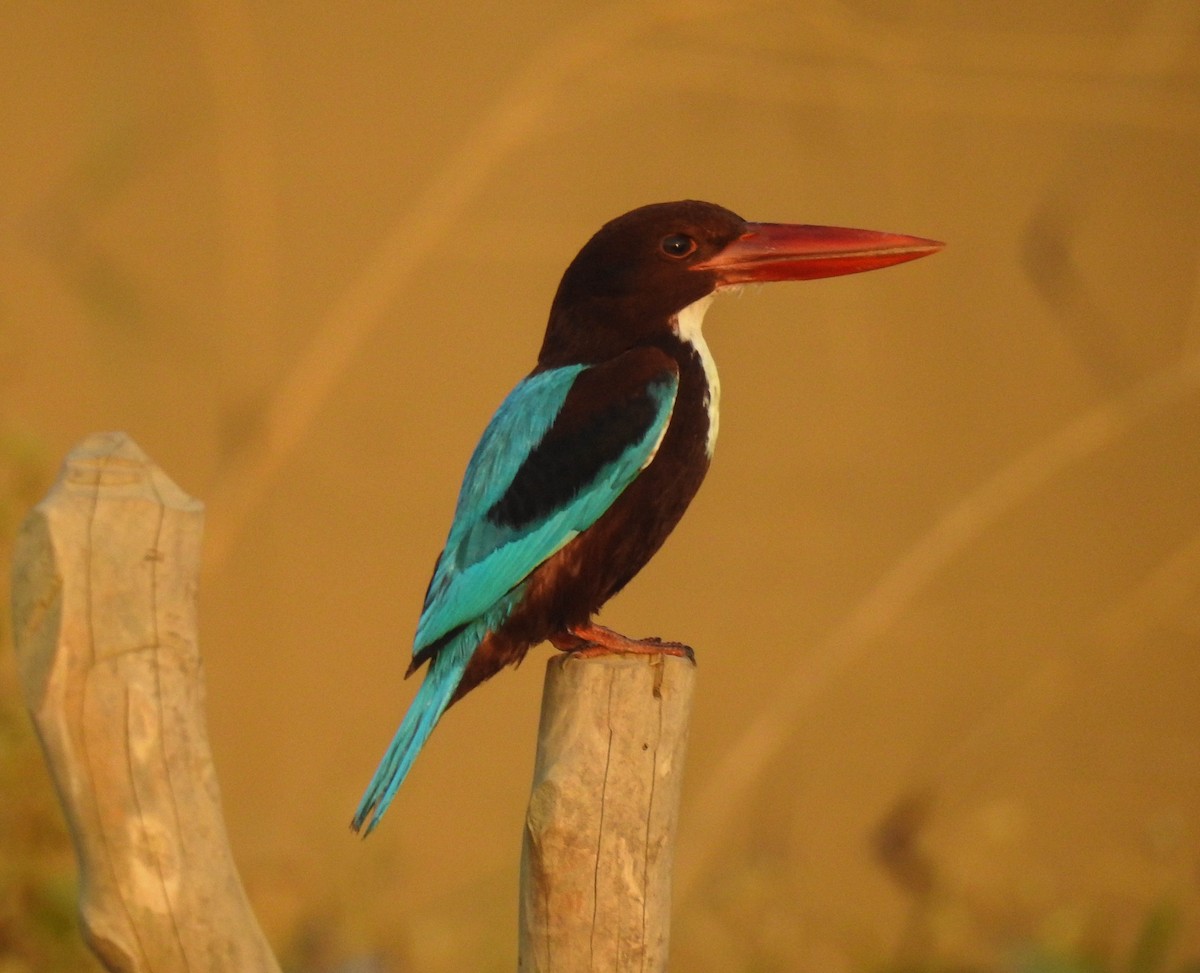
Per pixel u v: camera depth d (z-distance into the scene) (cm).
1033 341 1814
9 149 1938
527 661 1519
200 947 388
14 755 694
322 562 1538
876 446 1800
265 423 1222
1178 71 1401
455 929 863
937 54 1391
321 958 855
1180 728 1416
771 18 1375
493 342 1853
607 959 442
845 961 891
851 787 1259
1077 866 1027
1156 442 1842
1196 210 2067
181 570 388
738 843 1142
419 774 1315
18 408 1388
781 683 1530
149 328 1486
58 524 379
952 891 907
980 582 1688
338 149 2064
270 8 2067
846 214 1838
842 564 1683
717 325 1842
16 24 1986
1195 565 1245
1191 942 912
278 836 905
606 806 442
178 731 386
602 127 1945
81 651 380
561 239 1756
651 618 1639
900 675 1477
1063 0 1852
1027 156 1802
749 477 1777
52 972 689
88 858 384
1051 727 1409
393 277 1259
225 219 1362
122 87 1370
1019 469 1195
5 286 1394
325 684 1423
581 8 2241
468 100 2116
